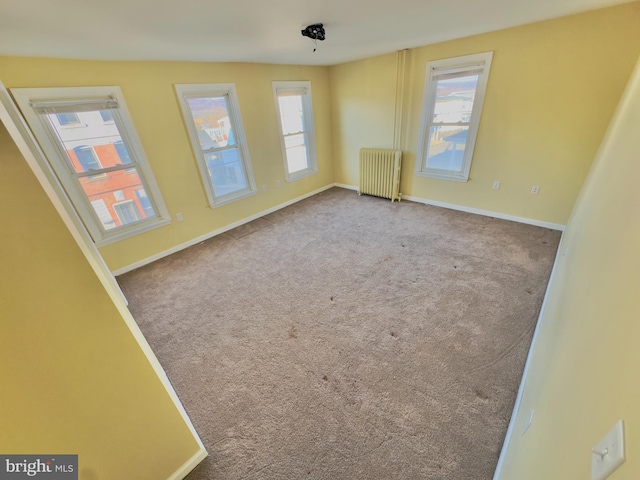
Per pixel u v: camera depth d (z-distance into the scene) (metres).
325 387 1.75
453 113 3.70
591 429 0.47
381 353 1.96
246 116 3.86
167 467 1.30
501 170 3.55
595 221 1.25
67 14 1.42
